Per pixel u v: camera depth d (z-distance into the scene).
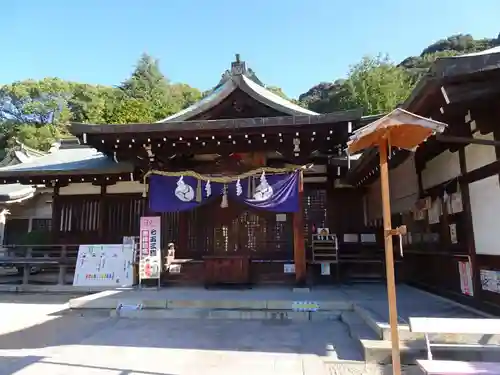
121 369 4.34
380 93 31.14
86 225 11.50
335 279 10.03
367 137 3.53
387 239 3.30
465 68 4.37
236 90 9.52
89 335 5.95
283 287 8.97
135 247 10.05
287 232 10.23
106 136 8.26
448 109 5.07
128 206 11.42
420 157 8.19
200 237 10.38
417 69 39.03
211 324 6.50
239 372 4.19
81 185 11.73
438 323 3.83
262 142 8.73
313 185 11.41
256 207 8.79
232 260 9.08
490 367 3.33
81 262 10.15
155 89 47.44
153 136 8.26
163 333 5.96
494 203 5.56
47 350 5.16
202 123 7.95
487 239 5.79
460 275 6.76
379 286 9.32
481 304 5.95
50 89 47.91
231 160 9.25
